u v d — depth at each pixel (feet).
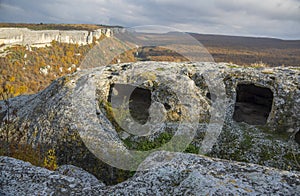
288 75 42.22
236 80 44.16
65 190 19.56
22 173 21.31
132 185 19.44
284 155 33.83
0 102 61.77
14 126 47.80
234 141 37.06
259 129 38.52
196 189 17.20
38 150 39.27
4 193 18.86
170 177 19.63
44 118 44.78
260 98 46.88
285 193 16.35
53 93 50.78
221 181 17.75
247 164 20.48
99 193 19.12
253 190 16.69
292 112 37.32
